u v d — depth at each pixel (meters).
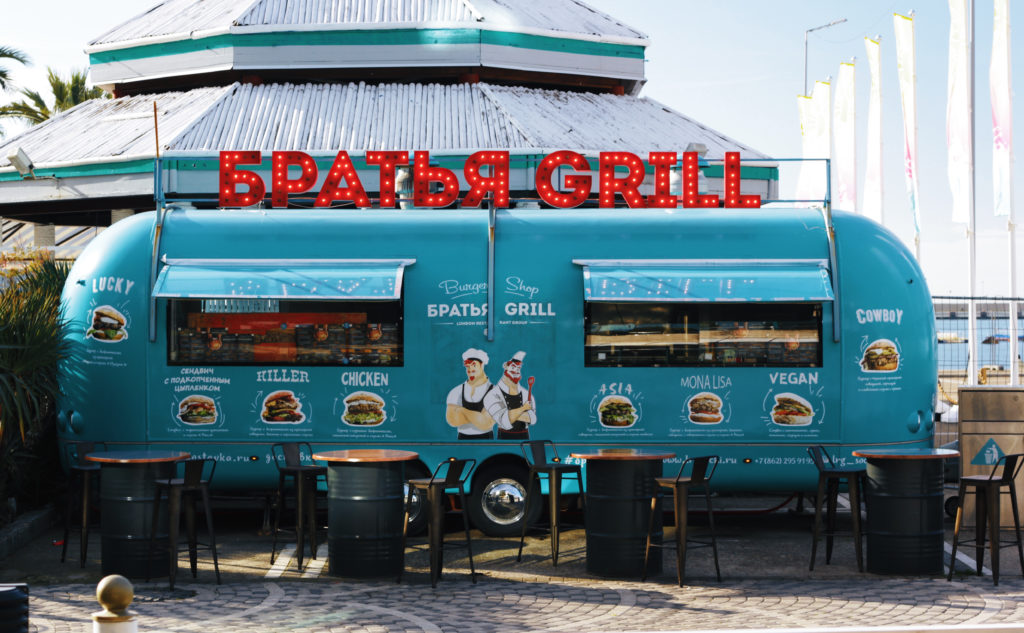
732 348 11.77
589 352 11.82
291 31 23.30
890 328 11.80
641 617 8.41
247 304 11.90
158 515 9.74
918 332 11.92
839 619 8.33
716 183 22.45
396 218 12.26
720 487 11.82
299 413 11.83
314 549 10.76
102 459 9.77
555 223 12.18
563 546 11.42
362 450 10.52
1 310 11.24
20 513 12.33
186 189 20.31
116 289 11.99
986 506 10.02
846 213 12.26
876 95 28.92
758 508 13.85
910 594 9.21
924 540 9.97
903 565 9.95
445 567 10.41
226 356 11.88
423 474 11.88
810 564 10.28
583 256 11.94
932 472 10.02
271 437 11.83
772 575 10.05
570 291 11.87
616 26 25.75
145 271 12.02
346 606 8.78
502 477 11.86
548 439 11.78
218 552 11.12
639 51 25.03
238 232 12.16
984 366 17.94
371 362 11.85
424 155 12.80
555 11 25.86
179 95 23.86
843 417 11.70
